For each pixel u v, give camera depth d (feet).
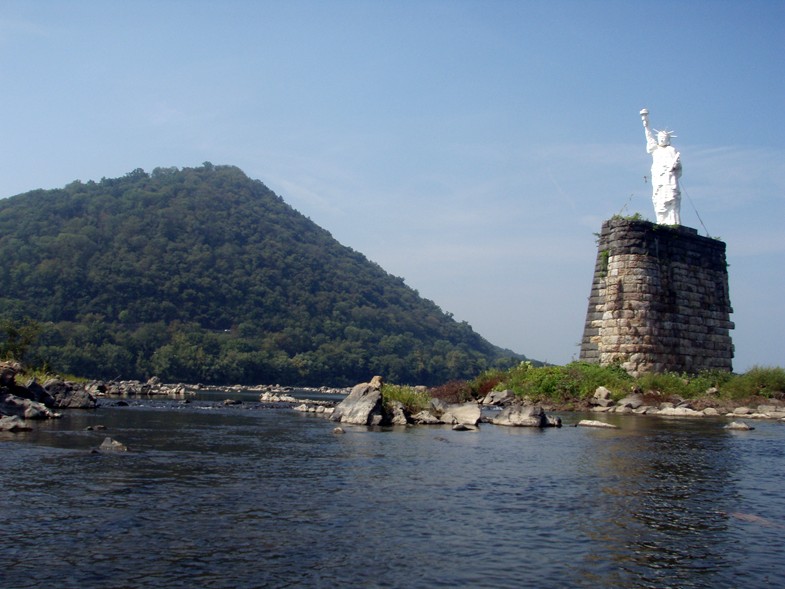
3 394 101.55
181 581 31.60
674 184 167.84
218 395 242.78
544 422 103.60
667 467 63.05
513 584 32.24
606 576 33.65
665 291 158.81
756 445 79.66
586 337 161.68
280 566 33.81
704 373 159.02
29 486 49.57
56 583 31.07
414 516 43.29
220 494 48.47
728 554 37.32
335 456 67.31
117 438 78.84
